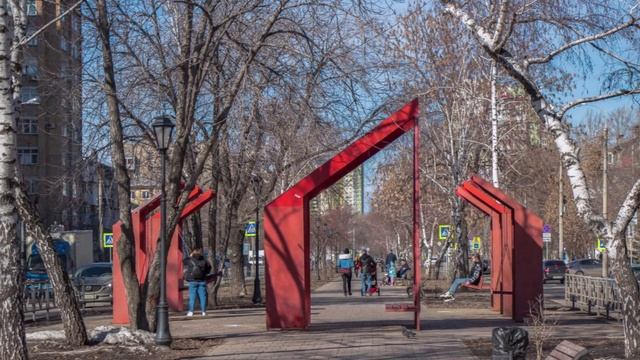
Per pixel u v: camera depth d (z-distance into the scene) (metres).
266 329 18.97
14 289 11.36
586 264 51.19
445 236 46.09
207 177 31.89
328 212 63.72
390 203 47.53
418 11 26.59
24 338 11.48
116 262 21.59
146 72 16.89
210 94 19.31
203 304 23.86
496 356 11.99
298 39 16.97
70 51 18.31
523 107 28.44
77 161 19.00
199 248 27.28
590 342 15.39
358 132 19.77
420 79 26.55
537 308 19.45
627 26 12.70
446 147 30.25
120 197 16.78
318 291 42.66
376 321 21.44
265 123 19.30
